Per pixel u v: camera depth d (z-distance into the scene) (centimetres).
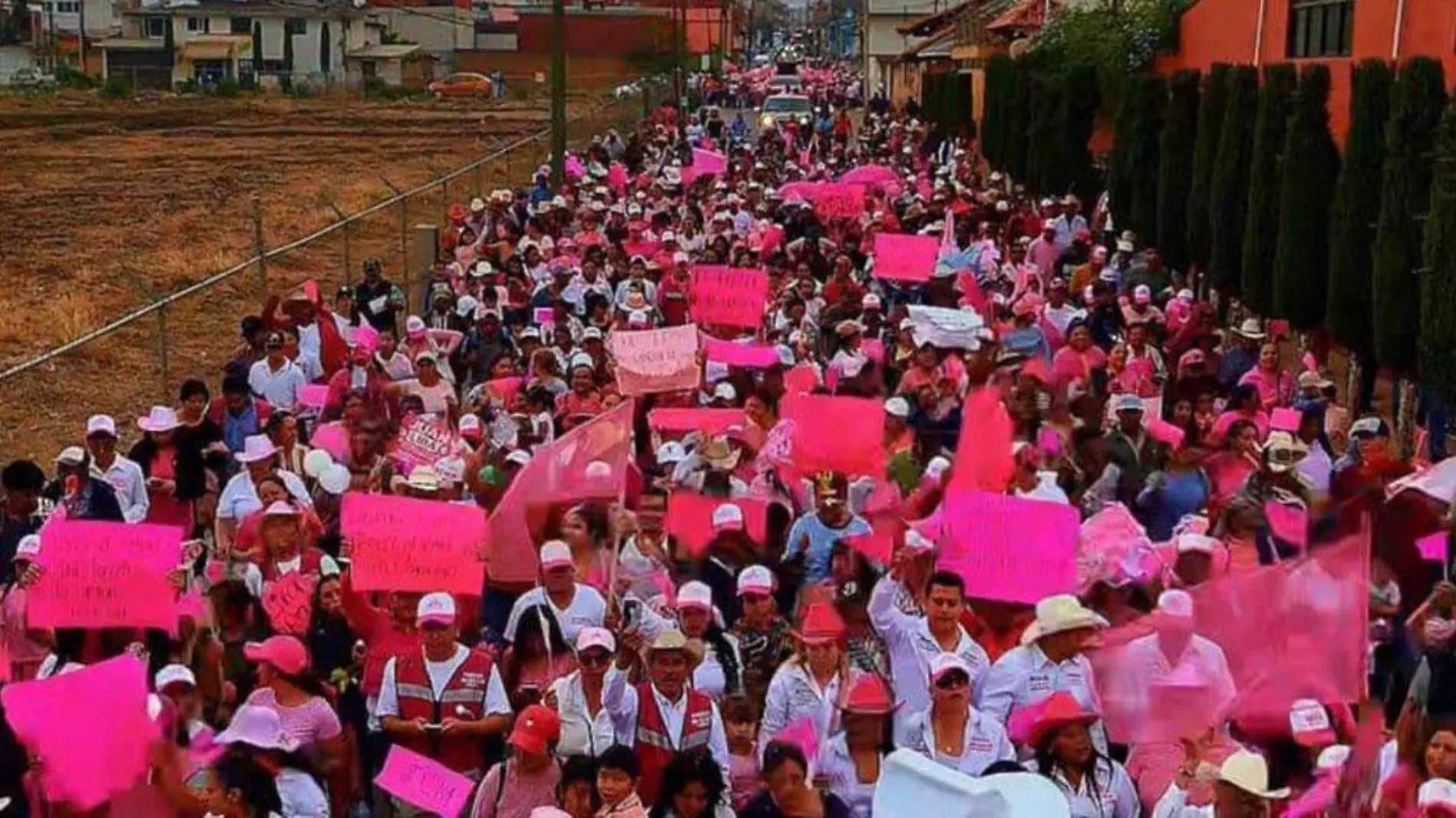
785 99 6900
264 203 4266
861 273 2403
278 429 1313
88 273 3128
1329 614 872
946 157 4459
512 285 2012
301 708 864
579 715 856
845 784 813
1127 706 850
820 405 1234
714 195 3058
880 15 10419
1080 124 3491
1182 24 3331
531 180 4616
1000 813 596
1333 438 1536
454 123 7650
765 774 784
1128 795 791
